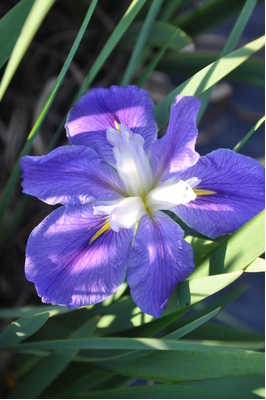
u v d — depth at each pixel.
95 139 0.39
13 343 0.39
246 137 0.41
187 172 0.39
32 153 0.51
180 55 0.54
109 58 0.54
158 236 0.38
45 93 0.51
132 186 0.39
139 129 0.40
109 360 0.40
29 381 0.41
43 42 0.54
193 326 0.38
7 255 0.49
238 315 0.59
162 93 0.59
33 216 0.51
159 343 0.36
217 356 0.37
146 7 0.51
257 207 0.38
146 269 0.37
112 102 0.41
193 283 0.38
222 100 0.65
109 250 0.38
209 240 0.41
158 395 0.38
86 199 0.38
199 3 0.58
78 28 0.54
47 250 0.37
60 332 0.44
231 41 0.43
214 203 0.39
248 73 0.53
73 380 0.43
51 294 0.36
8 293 0.49
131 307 0.41
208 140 0.66
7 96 0.52
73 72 0.53
